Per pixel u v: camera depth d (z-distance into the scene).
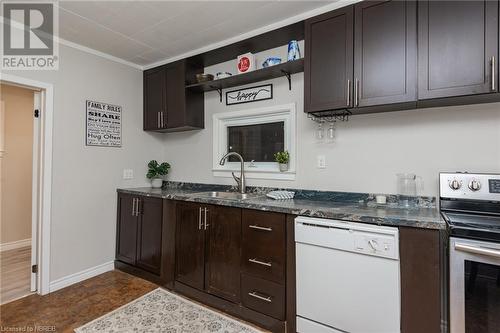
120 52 2.93
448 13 1.58
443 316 1.42
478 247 1.26
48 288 2.47
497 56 1.45
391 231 1.47
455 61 1.55
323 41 1.99
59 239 2.57
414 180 1.93
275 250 1.88
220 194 2.79
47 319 2.03
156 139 3.51
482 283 1.26
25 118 3.77
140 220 2.82
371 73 1.80
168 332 1.87
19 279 2.75
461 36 1.54
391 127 2.04
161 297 2.37
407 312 1.44
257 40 2.51
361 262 1.55
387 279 1.48
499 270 1.23
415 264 1.43
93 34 2.53
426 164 1.91
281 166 2.51
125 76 3.16
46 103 2.49
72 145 2.68
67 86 2.64
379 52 1.78
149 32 2.50
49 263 2.49
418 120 1.94
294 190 2.47
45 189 2.47
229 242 2.12
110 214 3.03
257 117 2.78
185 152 3.32
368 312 1.53
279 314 1.86
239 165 2.90
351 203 2.12
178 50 2.88
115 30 2.46
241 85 2.82
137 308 2.19
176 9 2.13
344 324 1.60
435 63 1.60
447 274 1.39
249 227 2.01
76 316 2.07
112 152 3.03
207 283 2.24
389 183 2.04
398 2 1.73
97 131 2.89
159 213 2.63
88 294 2.43
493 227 1.31
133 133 3.24
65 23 2.33
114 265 3.06
